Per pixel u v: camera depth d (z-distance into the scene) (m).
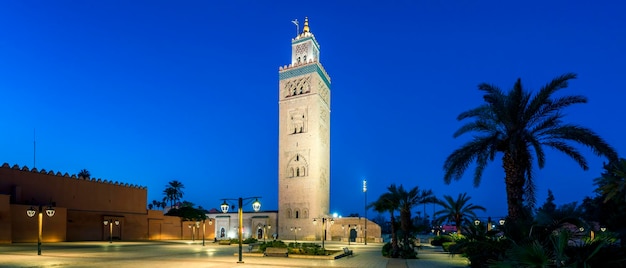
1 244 38.12
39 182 48.88
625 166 17.11
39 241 27.03
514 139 19.61
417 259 28.42
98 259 24.84
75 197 53.56
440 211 51.94
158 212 67.31
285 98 86.00
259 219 84.31
